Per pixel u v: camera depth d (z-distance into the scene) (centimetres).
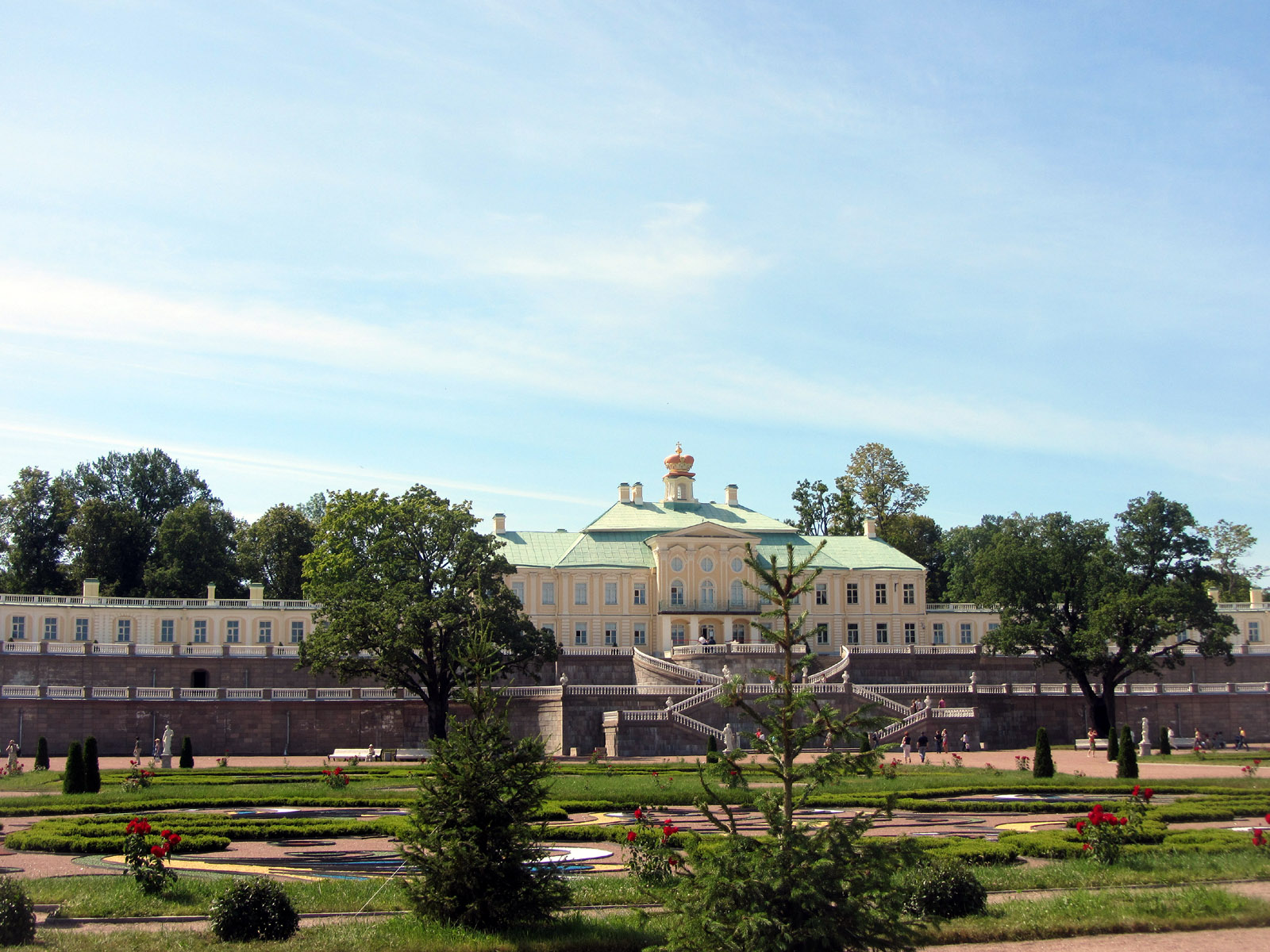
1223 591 15638
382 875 3175
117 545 13525
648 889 2719
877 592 12812
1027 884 2984
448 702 8850
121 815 4616
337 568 9619
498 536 12712
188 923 2616
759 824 4194
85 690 9175
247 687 10525
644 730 8494
